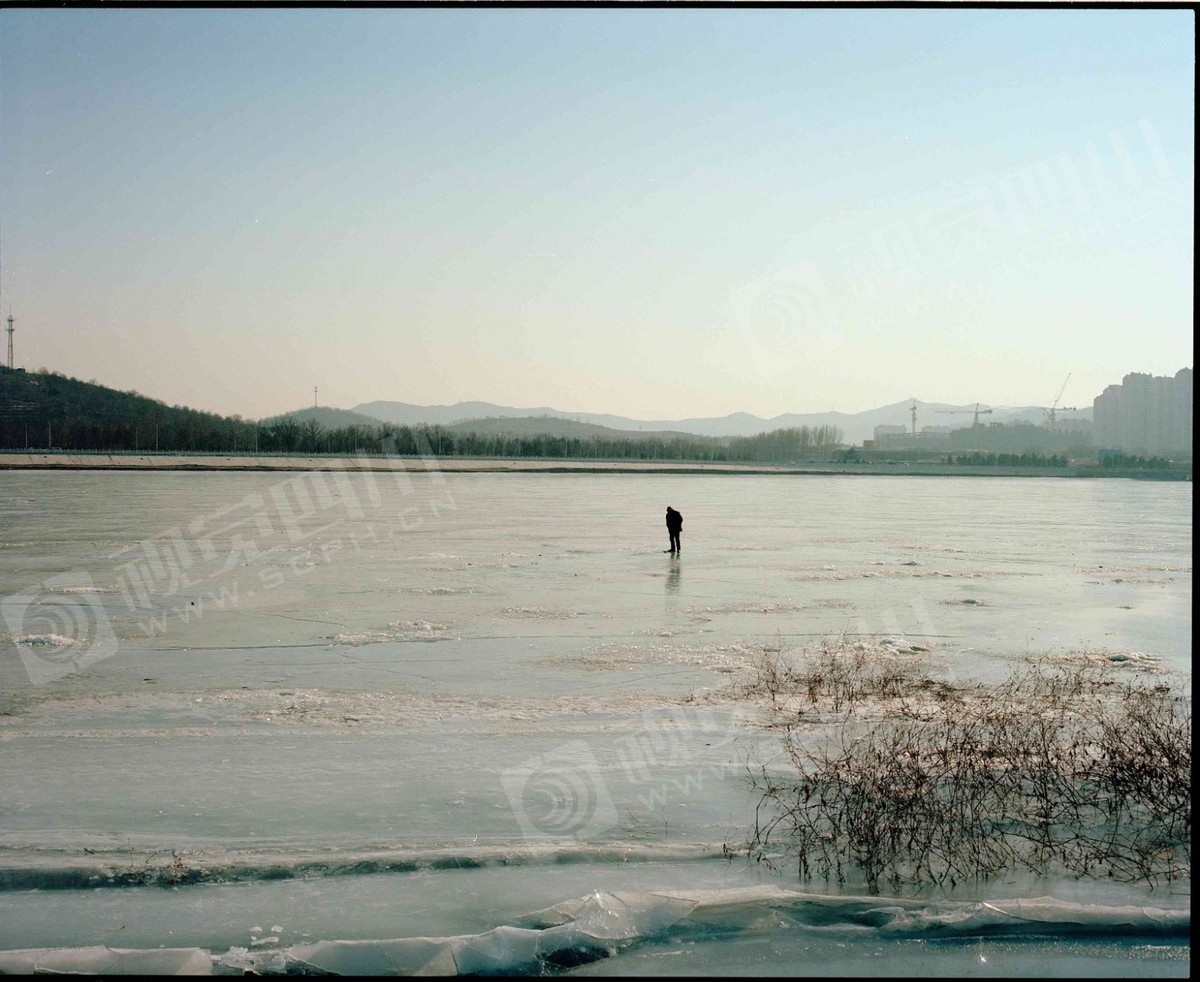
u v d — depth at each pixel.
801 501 67.88
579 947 6.14
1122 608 21.58
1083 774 9.14
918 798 8.34
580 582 25.25
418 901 6.97
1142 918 6.53
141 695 13.20
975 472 121.38
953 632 18.38
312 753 10.41
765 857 7.71
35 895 7.05
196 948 6.11
